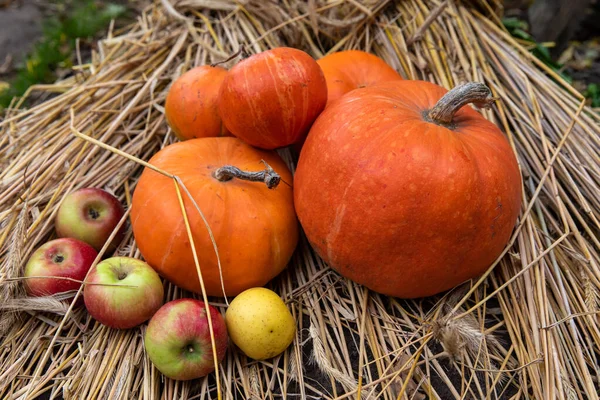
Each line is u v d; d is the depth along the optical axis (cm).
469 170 80
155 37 117
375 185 80
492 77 105
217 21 115
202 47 112
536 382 82
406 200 80
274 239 87
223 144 92
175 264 86
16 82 138
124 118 108
